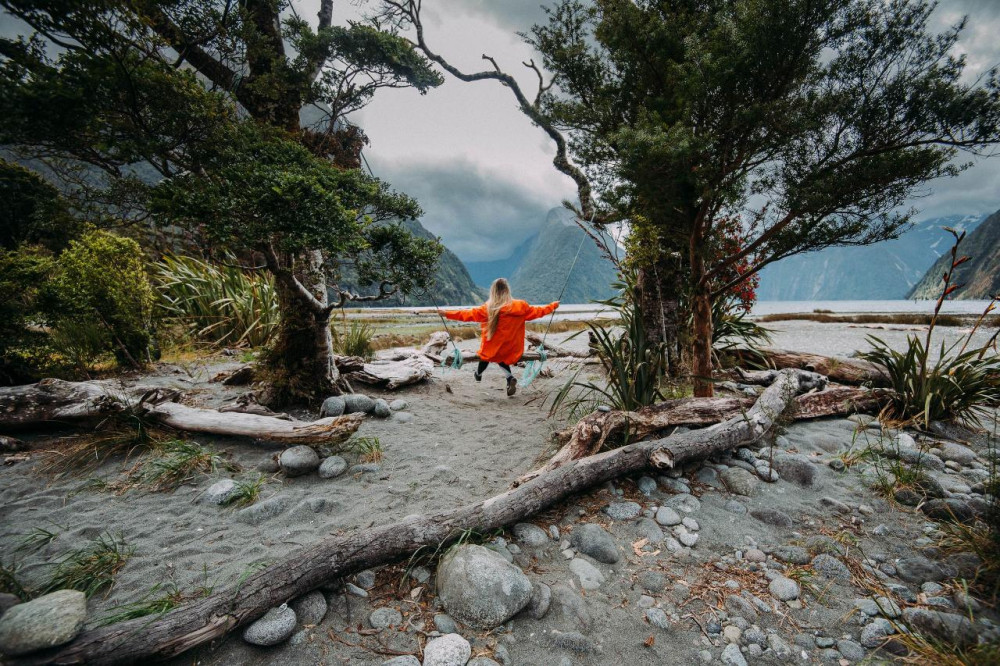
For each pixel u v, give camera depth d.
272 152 3.76
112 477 3.17
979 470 3.32
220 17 4.27
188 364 6.33
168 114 3.07
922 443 3.81
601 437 3.42
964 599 2.07
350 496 3.07
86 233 5.18
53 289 4.57
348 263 4.40
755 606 2.13
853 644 1.91
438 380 6.64
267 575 1.97
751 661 1.85
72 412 3.60
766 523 2.80
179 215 3.00
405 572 2.26
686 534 2.63
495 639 1.91
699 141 2.88
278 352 4.84
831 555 2.46
